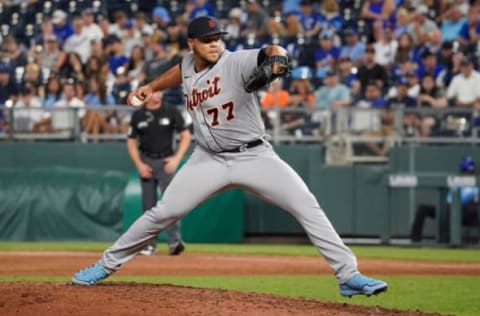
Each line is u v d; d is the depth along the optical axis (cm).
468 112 5878
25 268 3644
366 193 5881
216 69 2297
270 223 6044
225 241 5819
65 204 5706
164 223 2436
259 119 2345
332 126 5991
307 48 6675
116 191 5706
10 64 6838
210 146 2352
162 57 6150
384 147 5938
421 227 5797
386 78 6300
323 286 3244
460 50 6331
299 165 5941
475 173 5762
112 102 6456
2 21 7481
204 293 2392
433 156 5878
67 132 6112
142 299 2250
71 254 4419
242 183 2355
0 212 5725
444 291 3159
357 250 5300
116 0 7456
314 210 2319
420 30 6525
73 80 6600
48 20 7294
